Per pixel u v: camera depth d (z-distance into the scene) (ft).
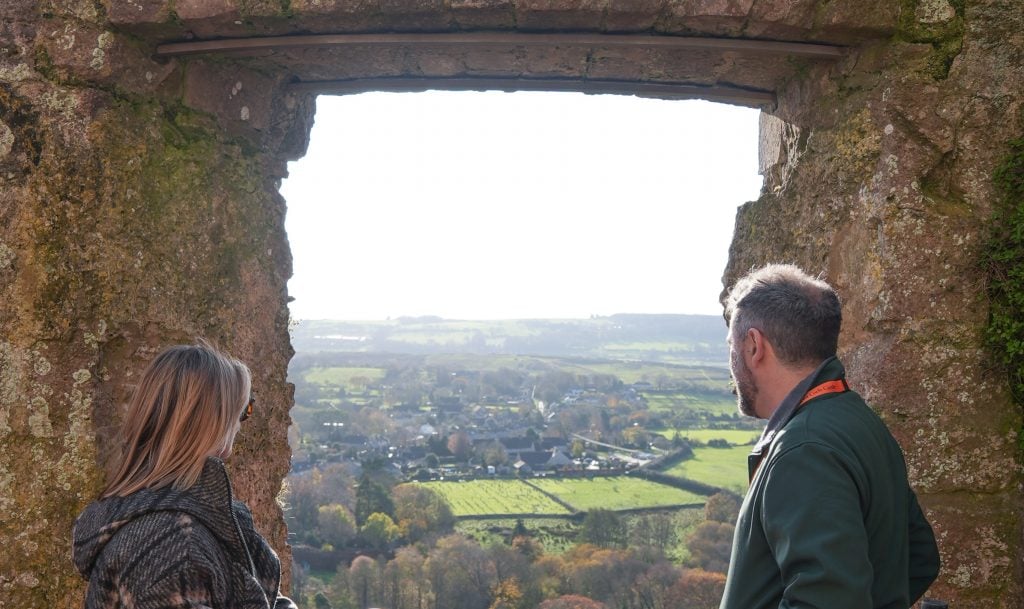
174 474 5.48
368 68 11.22
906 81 9.23
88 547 5.23
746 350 6.00
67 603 9.45
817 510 4.99
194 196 10.59
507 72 11.28
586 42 9.61
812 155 10.36
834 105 10.00
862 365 9.26
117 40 9.71
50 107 9.59
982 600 8.91
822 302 5.85
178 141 10.50
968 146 9.27
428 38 9.70
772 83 11.12
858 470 5.25
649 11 9.09
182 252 10.39
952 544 8.93
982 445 8.95
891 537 5.55
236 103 11.36
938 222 9.01
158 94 10.33
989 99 9.25
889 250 9.05
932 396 8.98
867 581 4.84
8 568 9.43
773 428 5.71
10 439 9.48
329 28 9.66
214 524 5.43
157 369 5.73
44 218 9.48
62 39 9.62
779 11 9.05
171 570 5.01
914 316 8.98
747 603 5.40
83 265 9.55
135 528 5.16
